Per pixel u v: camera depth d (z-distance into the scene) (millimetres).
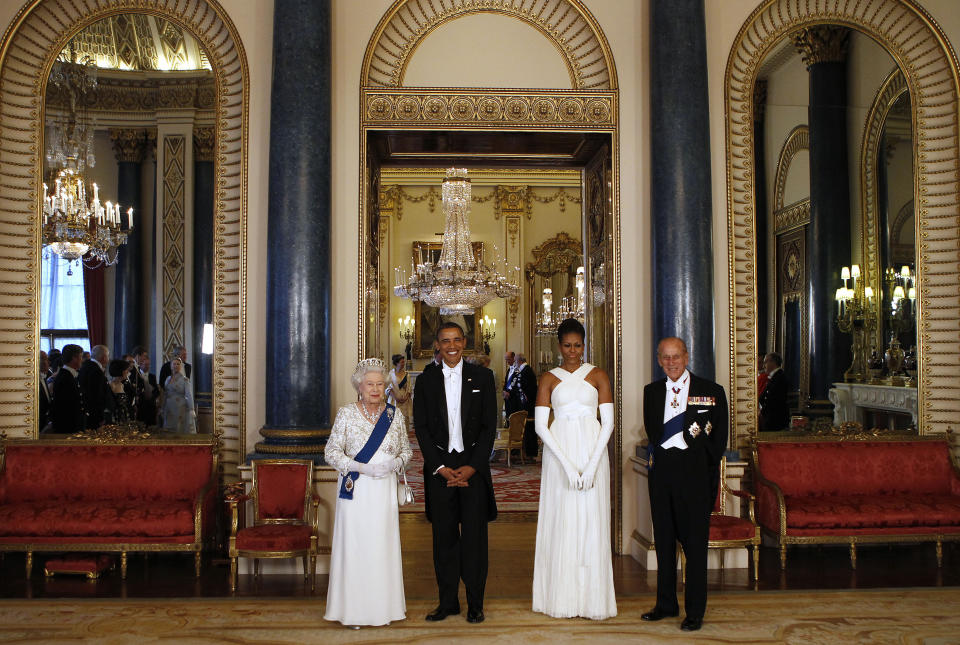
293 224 6625
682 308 6766
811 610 5309
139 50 7367
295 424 6555
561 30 7449
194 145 7414
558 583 5137
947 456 7133
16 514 6156
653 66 7086
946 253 7469
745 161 7461
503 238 18859
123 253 7367
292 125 6672
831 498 6863
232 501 5895
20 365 7051
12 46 7117
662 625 4992
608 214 7539
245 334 7047
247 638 4758
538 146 8000
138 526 6121
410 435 18109
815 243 7738
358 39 7270
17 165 7129
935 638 4742
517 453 14461
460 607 5379
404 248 18828
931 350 7480
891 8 7602
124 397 7270
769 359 7598
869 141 7848
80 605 5445
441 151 8156
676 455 5020
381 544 4938
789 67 7805
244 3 7176
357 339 7160
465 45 7402
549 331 18422
